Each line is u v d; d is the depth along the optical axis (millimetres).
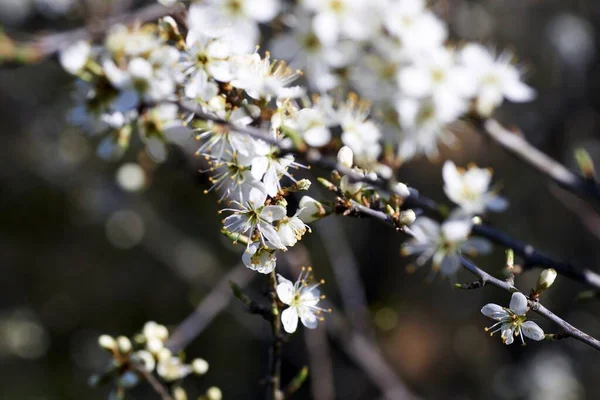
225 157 2490
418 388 8398
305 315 2543
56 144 8711
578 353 8391
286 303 2525
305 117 2508
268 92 2461
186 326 4871
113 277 8992
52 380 8641
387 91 2730
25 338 8812
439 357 8633
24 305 8984
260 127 2521
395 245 8977
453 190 3193
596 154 8242
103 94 2553
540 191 8305
